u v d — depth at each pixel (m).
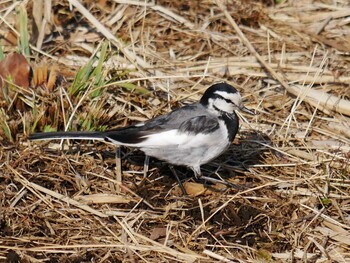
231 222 10.42
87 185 10.94
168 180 11.42
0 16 13.48
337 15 15.17
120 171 11.27
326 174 11.45
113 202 10.69
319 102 12.82
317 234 10.34
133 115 12.44
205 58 14.12
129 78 13.09
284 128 12.51
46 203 10.54
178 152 11.06
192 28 14.70
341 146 12.08
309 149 12.03
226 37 14.58
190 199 10.88
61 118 11.93
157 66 13.62
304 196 11.09
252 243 10.14
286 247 10.16
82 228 10.18
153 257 9.73
